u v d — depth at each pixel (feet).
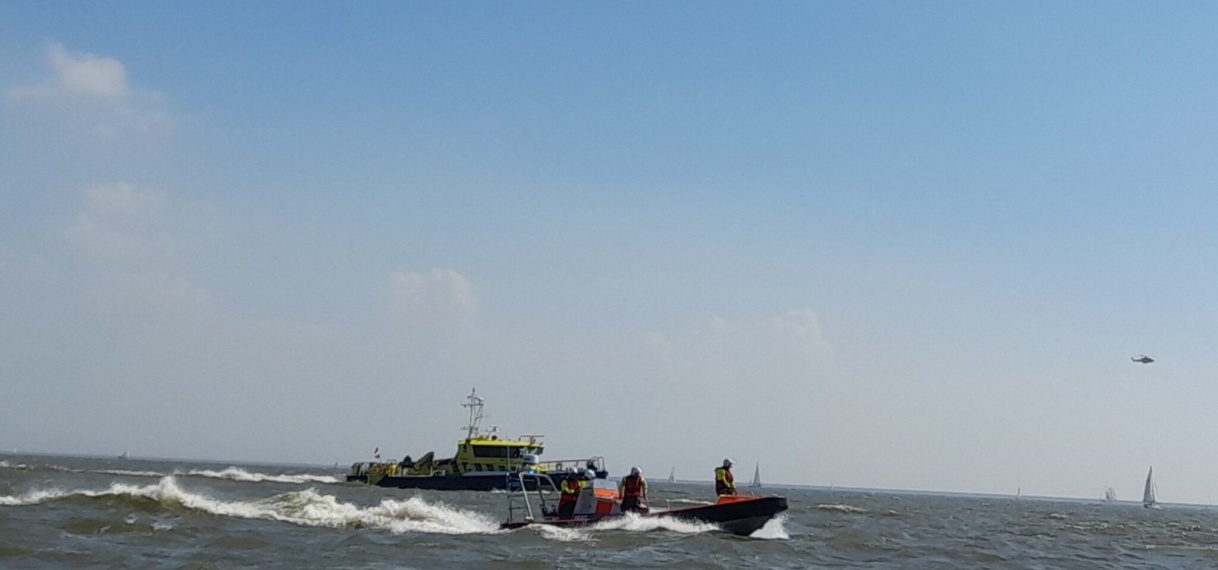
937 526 183.21
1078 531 189.06
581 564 83.20
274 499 128.36
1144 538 170.60
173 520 103.71
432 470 265.54
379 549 88.02
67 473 273.95
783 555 97.81
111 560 75.51
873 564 96.68
